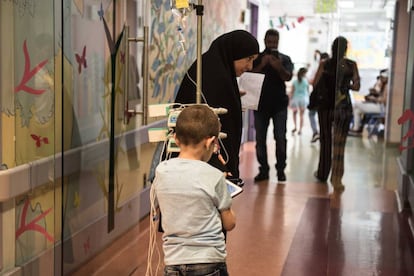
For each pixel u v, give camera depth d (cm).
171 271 182
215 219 184
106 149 314
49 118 268
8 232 250
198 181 181
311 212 457
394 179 586
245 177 595
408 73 503
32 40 256
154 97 412
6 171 238
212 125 189
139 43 362
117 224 333
